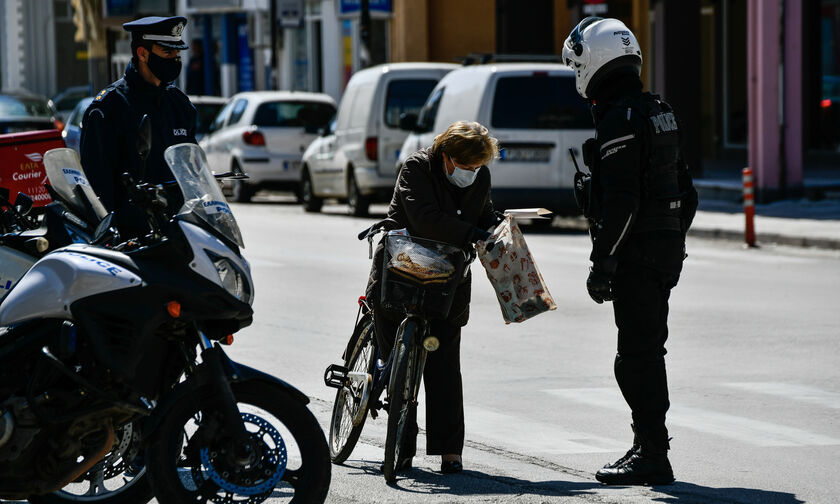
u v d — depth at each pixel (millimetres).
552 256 47594
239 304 14969
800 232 51812
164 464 14922
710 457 20203
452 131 18781
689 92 72375
